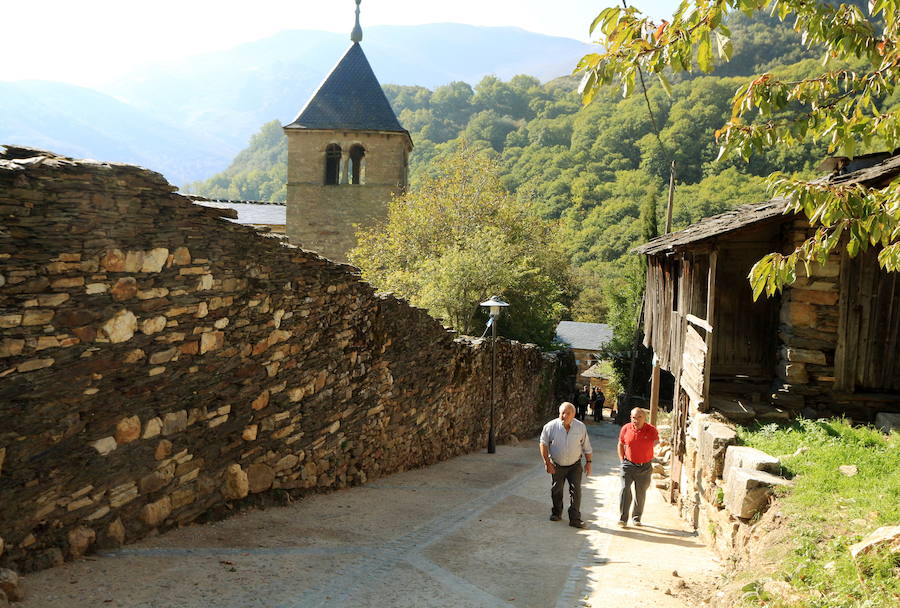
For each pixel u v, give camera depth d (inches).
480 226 1210.6
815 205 189.9
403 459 472.1
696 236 370.9
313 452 347.3
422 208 1243.8
